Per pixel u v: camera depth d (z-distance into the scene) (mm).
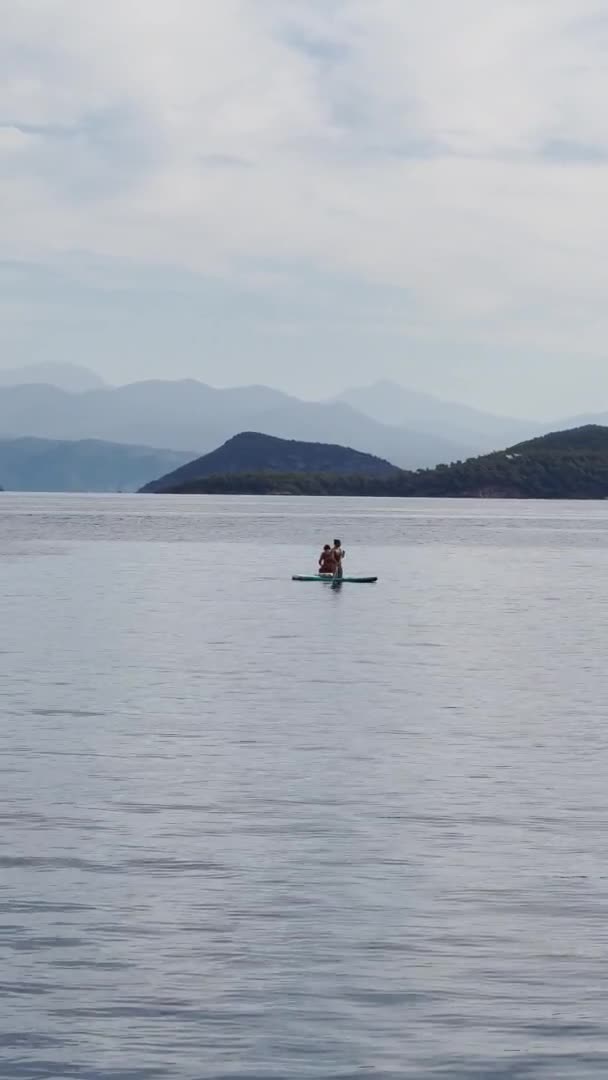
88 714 33812
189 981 16125
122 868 20344
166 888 19422
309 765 27750
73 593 74938
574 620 62406
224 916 18297
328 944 17328
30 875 19953
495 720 33562
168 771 27016
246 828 22672
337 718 33625
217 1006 15445
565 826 22969
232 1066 14039
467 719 33688
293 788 25594
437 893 19328
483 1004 15570
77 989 15852
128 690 38031
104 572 93688
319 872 20250
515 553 128875
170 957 16844
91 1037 14648
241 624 58281
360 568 104000
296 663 44906
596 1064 14156
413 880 19922
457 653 48531
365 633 55156
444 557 120562
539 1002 15641
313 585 83438
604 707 35812
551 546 144000
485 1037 14742
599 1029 14961
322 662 45281
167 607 66500
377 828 22750
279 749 29422
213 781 26141
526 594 78938
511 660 46500
